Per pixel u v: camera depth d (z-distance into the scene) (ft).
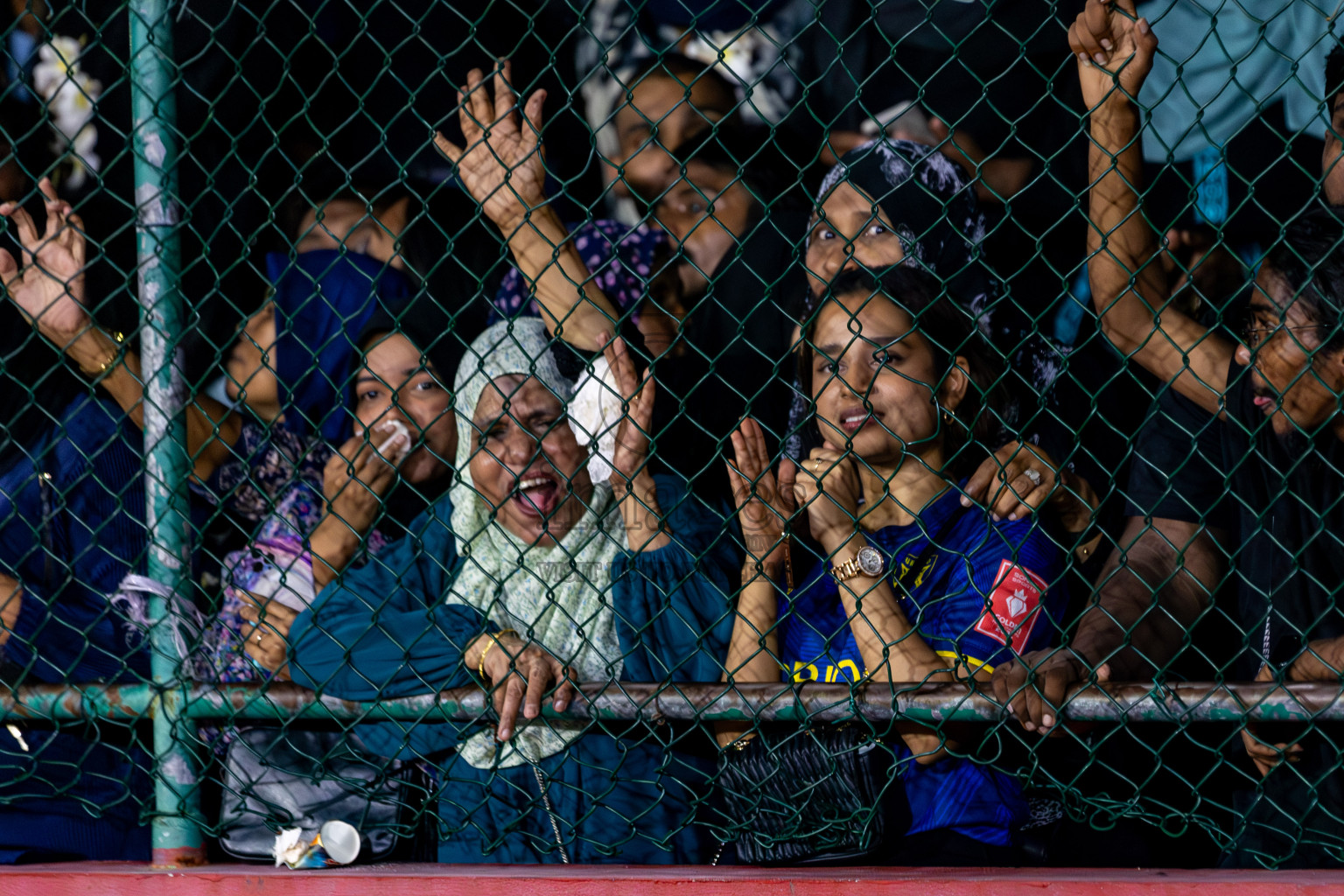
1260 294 18.44
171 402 19.04
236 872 18.63
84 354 22.40
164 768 19.03
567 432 21.12
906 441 19.44
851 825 18.47
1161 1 28.22
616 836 19.72
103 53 30.19
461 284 29.45
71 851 20.67
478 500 21.30
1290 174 26.86
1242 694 17.31
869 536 19.76
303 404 27.63
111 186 30.12
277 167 31.91
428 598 20.77
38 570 21.59
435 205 30.63
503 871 18.52
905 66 28.32
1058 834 20.21
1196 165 27.58
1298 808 18.95
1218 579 20.18
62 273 22.25
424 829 20.25
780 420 24.14
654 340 24.98
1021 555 19.06
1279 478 18.76
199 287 30.99
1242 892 17.31
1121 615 19.51
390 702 18.71
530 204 21.83
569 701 18.33
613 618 20.39
